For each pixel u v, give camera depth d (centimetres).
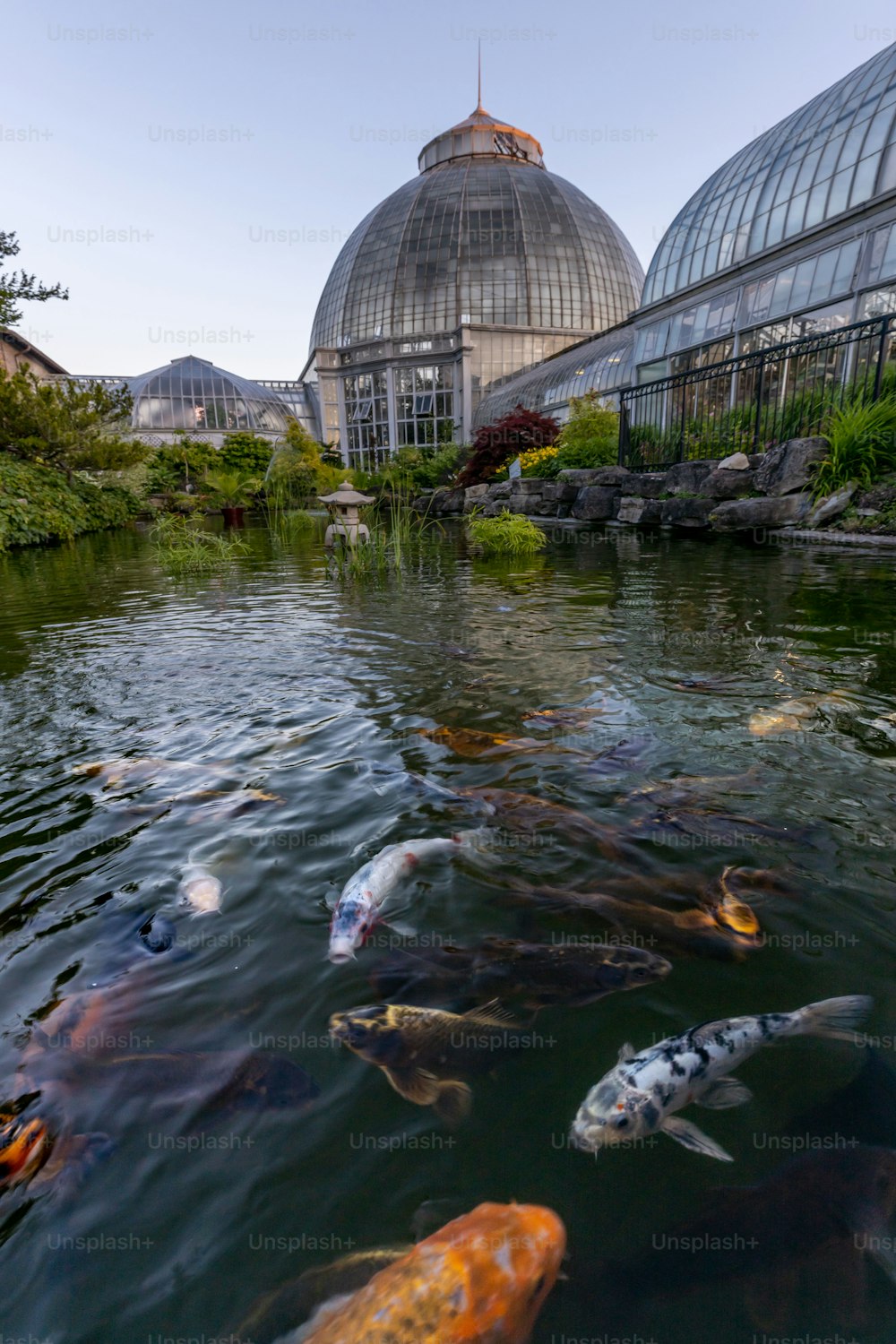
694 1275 119
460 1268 117
